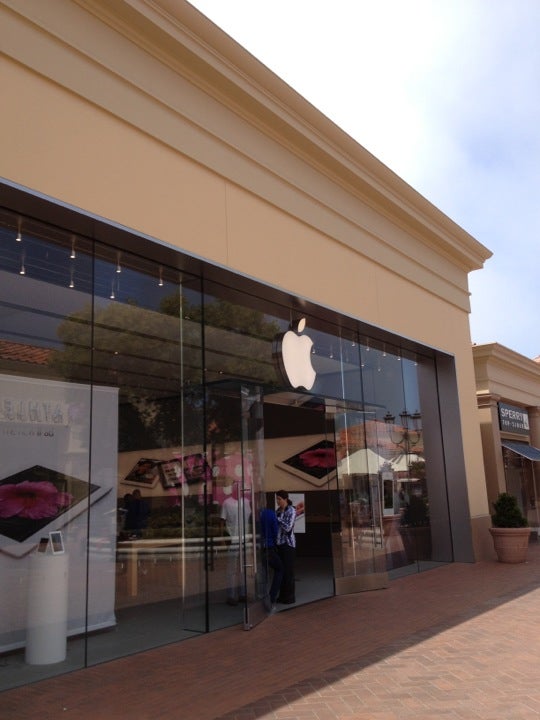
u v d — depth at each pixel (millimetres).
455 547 14812
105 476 7969
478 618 8617
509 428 20359
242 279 9336
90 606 7574
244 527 8844
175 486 8594
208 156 8805
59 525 7449
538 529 20500
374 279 12547
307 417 15508
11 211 6887
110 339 8141
